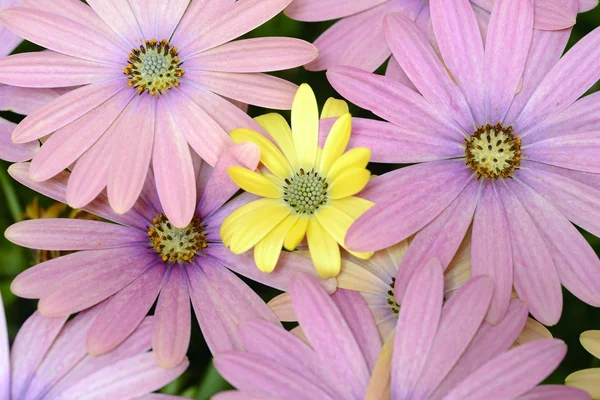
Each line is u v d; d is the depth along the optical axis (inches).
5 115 14.2
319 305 12.1
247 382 11.7
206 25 13.3
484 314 12.0
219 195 13.1
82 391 12.1
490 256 12.6
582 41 13.1
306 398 11.8
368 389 11.7
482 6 13.8
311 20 13.9
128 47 13.4
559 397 11.7
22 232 12.7
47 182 12.9
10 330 13.9
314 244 12.4
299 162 12.8
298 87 13.1
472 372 11.9
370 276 12.8
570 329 14.2
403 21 13.1
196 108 13.1
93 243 12.9
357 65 13.8
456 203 12.9
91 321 12.5
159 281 12.9
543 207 12.9
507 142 13.1
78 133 12.9
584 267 12.6
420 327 12.0
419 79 13.1
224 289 12.9
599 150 12.9
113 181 12.6
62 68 13.2
